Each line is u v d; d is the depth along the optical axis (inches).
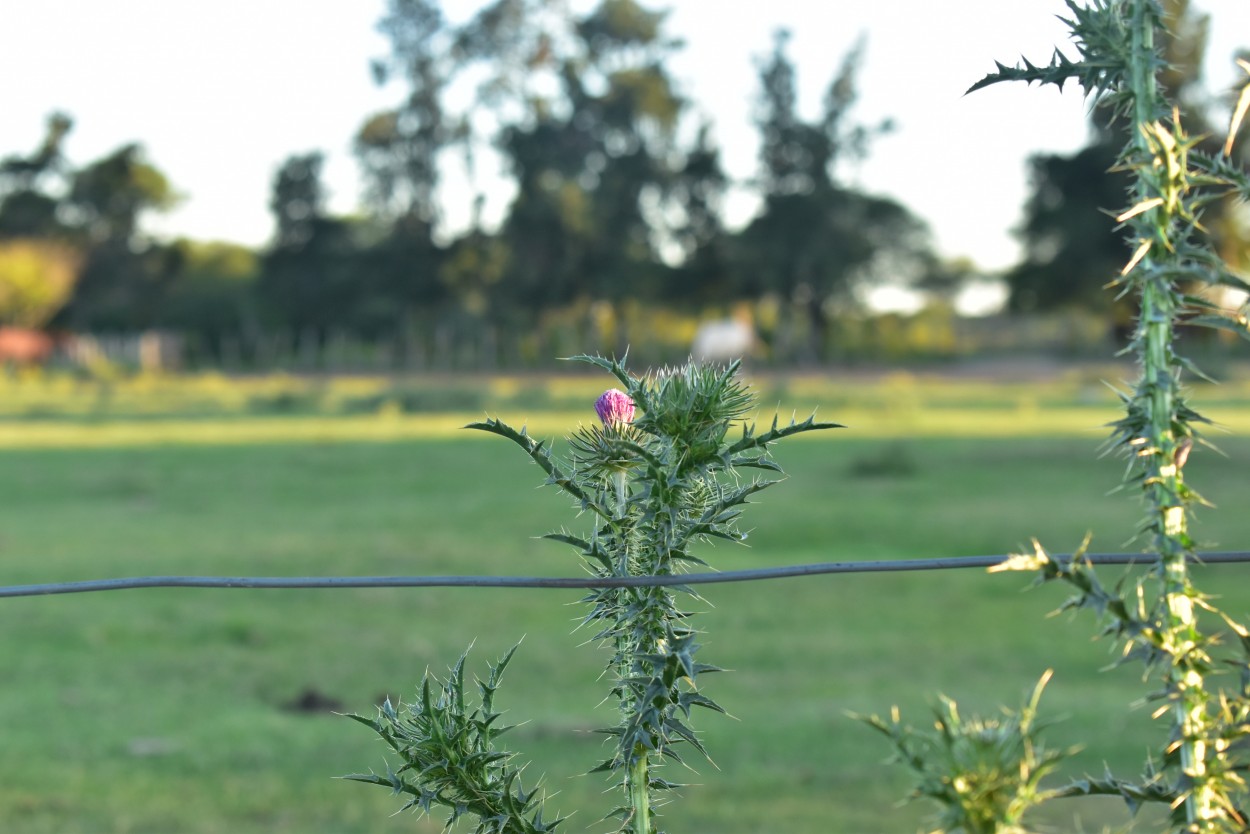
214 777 251.3
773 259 2544.3
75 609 420.5
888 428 1181.1
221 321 2942.9
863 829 213.2
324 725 290.8
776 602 420.5
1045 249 2385.6
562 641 373.1
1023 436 1053.2
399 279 2743.6
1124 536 523.8
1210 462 743.7
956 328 2938.0
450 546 535.5
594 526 62.1
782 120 2554.1
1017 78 54.0
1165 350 53.2
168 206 3034.0
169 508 673.6
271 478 816.3
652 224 2650.1
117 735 283.0
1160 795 52.1
